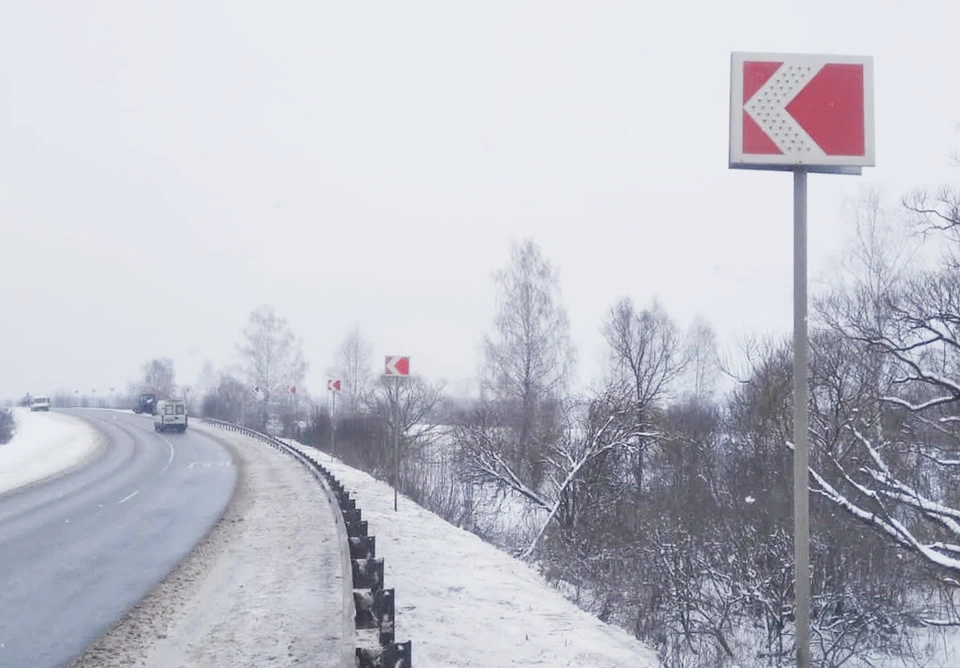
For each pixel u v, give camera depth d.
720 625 16.45
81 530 17.11
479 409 31.62
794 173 5.42
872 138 5.30
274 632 8.94
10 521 18.47
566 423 27.33
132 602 10.57
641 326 35.69
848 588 16.52
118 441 49.25
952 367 15.60
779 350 20.86
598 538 23.48
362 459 37.72
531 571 15.00
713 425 28.34
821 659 15.98
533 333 37.22
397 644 5.85
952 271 14.38
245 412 71.75
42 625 9.43
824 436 15.87
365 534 12.64
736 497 19.78
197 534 16.45
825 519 17.03
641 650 10.18
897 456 16.48
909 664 15.70
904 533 12.76
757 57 5.31
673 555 18.50
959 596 17.03
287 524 17.41
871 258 17.55
